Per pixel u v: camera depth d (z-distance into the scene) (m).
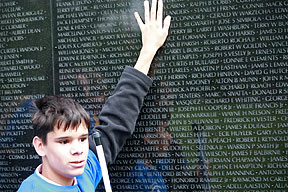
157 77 2.23
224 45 2.15
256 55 2.11
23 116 2.45
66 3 2.37
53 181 1.46
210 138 2.18
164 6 2.21
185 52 2.20
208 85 2.18
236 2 2.12
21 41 2.46
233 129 2.15
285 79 2.08
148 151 2.27
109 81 2.32
